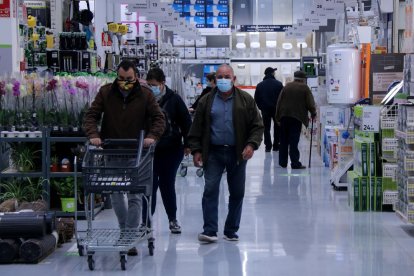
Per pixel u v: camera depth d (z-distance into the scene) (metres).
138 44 17.86
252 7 25.50
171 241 8.10
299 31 20.52
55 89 8.94
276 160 16.69
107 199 9.98
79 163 9.04
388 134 9.77
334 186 12.02
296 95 14.80
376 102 10.91
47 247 7.31
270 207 10.30
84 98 8.91
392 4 13.09
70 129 8.92
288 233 8.49
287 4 25.36
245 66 25.17
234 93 7.85
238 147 7.80
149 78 8.14
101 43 16.72
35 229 7.16
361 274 6.67
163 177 8.41
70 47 12.38
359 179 9.90
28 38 12.35
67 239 8.06
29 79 8.98
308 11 18.98
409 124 8.00
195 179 13.52
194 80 22.58
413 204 8.15
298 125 14.88
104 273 6.75
